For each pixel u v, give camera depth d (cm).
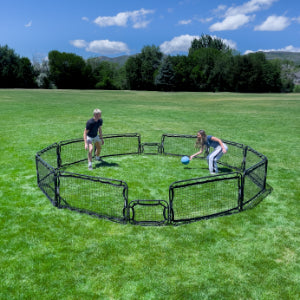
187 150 1178
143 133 1515
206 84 8212
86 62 8712
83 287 408
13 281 416
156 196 714
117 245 505
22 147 1160
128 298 390
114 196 705
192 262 463
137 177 845
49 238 523
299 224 585
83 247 498
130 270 443
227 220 597
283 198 711
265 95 5825
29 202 667
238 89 7794
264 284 418
